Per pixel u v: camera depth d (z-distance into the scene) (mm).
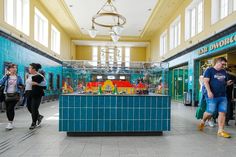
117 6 12555
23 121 5801
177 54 12750
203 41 9227
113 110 4309
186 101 10875
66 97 4246
